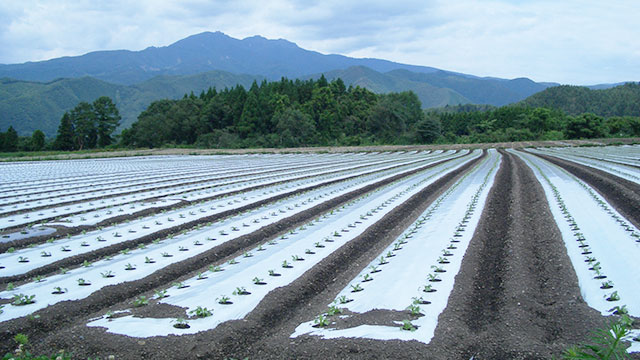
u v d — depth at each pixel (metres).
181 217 16.14
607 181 21.83
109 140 95.81
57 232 13.52
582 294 7.69
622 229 11.94
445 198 18.98
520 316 7.04
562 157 42.09
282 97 87.88
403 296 8.01
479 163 38.47
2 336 6.76
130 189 24.25
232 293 8.41
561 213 14.58
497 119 98.00
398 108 89.00
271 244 12.26
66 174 33.00
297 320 7.52
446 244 11.43
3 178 30.20
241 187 24.34
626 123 74.94
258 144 75.56
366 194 20.80
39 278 9.23
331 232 13.59
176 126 87.56
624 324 6.00
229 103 92.19
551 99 152.38
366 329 6.63
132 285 9.09
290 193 22.05
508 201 18.17
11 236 12.85
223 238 12.99
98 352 6.23
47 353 6.26
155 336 6.60
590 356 4.60
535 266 9.72
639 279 7.96
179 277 9.91
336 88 98.12
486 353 5.96
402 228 14.41
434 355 5.82
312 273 9.73
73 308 7.84
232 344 6.55
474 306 7.77
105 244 12.30
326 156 54.28
